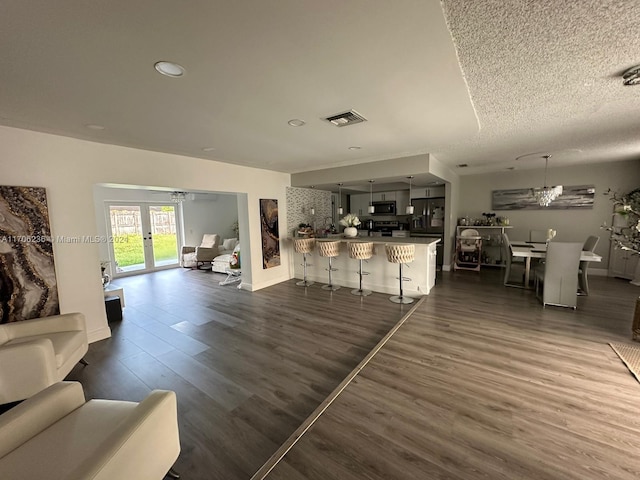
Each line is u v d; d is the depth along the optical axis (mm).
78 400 1462
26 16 1127
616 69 1884
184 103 2113
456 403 1946
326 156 4215
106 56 1470
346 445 1611
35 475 1063
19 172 2650
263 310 4098
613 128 3193
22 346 1885
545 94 2277
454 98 2123
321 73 1721
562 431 1674
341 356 2711
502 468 1438
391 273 4781
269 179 5492
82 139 3035
